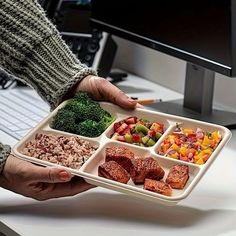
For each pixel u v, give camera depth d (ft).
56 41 4.52
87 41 6.19
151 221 3.75
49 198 3.93
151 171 3.72
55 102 4.45
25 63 4.50
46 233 3.63
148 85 6.31
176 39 5.18
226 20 4.66
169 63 6.15
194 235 3.62
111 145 3.98
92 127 4.09
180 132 4.08
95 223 3.73
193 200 4.00
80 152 3.88
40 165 3.80
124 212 3.85
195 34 4.98
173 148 3.94
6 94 5.76
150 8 5.36
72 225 3.71
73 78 4.43
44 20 4.54
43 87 4.48
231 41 4.66
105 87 4.35
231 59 4.71
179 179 3.67
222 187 4.18
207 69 5.07
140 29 5.53
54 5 6.25
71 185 3.88
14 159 3.84
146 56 6.41
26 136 4.00
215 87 5.74
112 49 6.26
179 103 5.64
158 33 5.35
